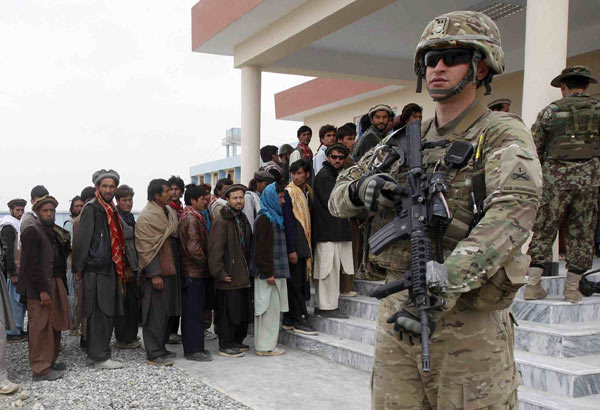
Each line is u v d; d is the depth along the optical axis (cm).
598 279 471
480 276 135
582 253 393
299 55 882
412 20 751
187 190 543
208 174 2053
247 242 568
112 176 502
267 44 783
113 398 404
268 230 520
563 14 439
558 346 355
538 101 444
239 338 558
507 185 140
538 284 407
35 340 457
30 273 455
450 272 135
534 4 447
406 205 158
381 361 170
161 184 514
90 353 492
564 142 387
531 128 410
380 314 175
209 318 640
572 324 388
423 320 137
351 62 921
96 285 489
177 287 516
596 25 733
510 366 162
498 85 922
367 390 413
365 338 500
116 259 500
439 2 686
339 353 493
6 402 400
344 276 564
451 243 154
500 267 142
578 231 394
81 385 440
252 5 709
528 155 143
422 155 166
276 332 531
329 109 1360
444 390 156
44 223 476
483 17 160
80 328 632
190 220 522
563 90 404
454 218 154
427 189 155
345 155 536
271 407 376
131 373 474
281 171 650
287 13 730
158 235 502
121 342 583
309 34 714
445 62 158
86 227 486
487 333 155
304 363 496
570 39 777
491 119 156
